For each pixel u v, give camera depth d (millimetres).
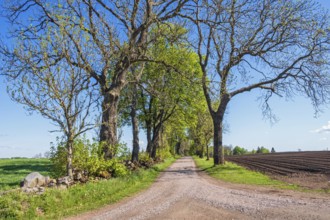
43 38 18219
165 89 43531
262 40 35781
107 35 26906
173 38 32781
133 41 29906
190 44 34531
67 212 13594
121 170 23359
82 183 18797
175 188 20031
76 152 20484
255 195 16016
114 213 13234
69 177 18484
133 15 30469
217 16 32781
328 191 16312
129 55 28359
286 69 35625
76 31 19219
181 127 59531
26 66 18797
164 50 42000
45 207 13570
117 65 28156
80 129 19297
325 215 10805
